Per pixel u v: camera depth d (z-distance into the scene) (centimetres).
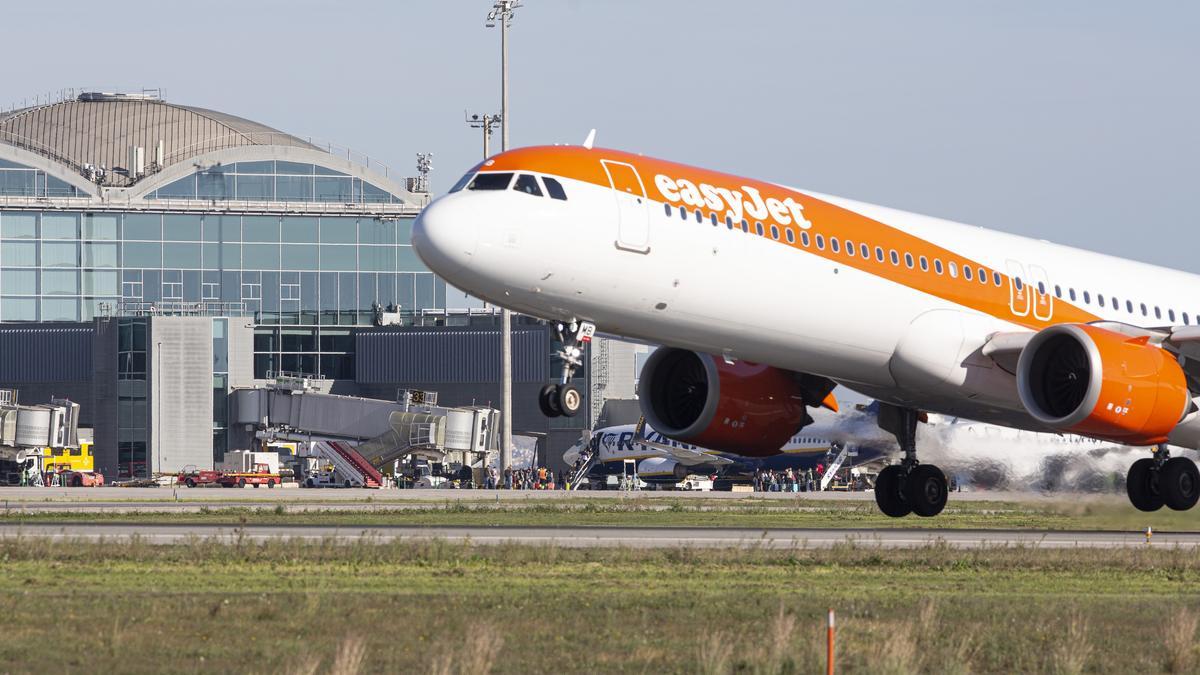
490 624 7038
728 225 12800
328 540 11338
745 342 13275
